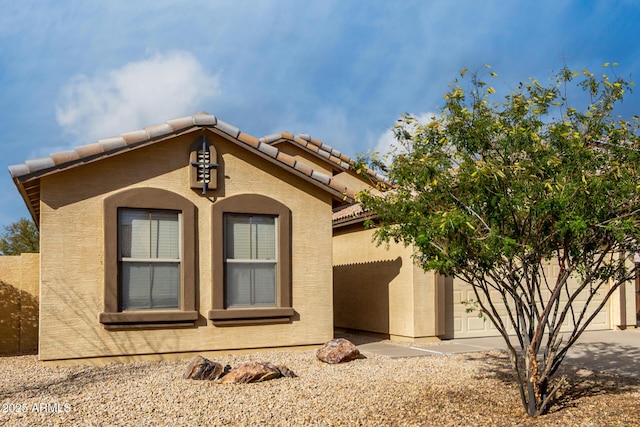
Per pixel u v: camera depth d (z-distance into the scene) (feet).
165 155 37.81
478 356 38.47
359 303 52.90
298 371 32.96
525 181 21.40
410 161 23.77
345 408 24.91
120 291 36.09
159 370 33.17
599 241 22.81
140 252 36.81
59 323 34.53
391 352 39.91
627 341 46.55
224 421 23.00
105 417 23.40
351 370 33.35
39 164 33.65
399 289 47.01
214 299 38.09
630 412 24.26
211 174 38.55
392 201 24.88
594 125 23.15
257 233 40.29
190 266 37.65
